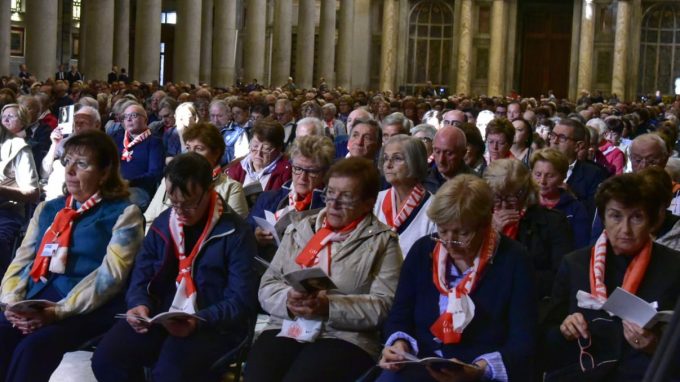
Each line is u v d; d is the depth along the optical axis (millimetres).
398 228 6664
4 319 6348
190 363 5809
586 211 7777
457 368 4941
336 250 5754
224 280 6109
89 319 6316
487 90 49156
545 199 7797
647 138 8414
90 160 6363
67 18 44125
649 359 5230
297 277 5215
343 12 43375
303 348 5664
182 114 12453
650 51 47938
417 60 49875
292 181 7590
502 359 5059
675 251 5371
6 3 28062
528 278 5234
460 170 8125
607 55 47938
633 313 4867
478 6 49031
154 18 31344
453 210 5074
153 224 6270
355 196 5719
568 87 49781
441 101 23938
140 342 5992
